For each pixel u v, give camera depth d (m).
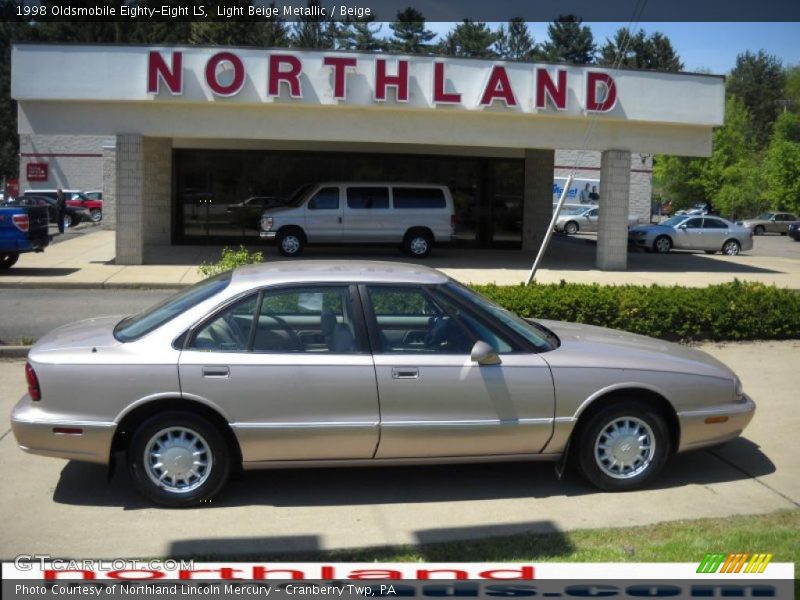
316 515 5.31
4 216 17.86
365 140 20.25
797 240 44.00
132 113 19.75
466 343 5.59
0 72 63.94
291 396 5.32
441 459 5.55
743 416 5.92
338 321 5.52
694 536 4.87
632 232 31.77
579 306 10.37
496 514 5.34
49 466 6.16
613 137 21.16
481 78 19.98
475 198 27.45
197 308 5.45
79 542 4.88
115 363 5.25
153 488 5.34
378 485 5.86
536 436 5.56
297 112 20.00
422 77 19.81
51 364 5.27
